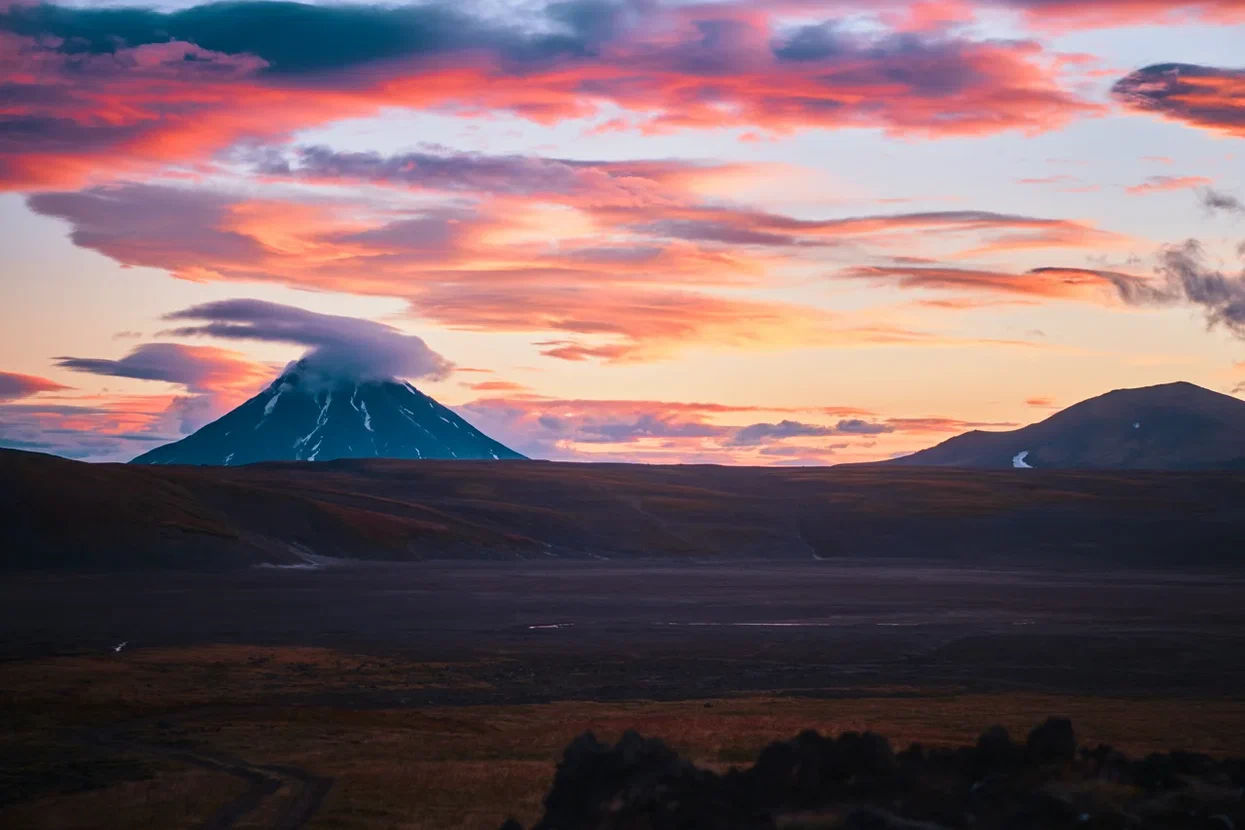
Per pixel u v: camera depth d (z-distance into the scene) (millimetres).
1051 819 23469
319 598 140500
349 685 72000
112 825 32625
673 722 51781
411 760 43781
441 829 30875
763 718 53625
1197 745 44688
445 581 173125
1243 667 83062
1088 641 98812
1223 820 23031
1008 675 78625
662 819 24234
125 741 49531
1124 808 24344
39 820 33500
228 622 113188
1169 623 115250
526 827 30641
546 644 96250
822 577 190250
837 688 71875
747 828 23578
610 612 126188
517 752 45219
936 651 92625
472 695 68188
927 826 23094
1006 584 174625
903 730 48281
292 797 36281
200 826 32344
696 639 100562
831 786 25453
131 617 116875
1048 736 27312
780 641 99000
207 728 53438
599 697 67625
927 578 189250
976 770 26719
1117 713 56844
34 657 84000
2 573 168375
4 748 47688
